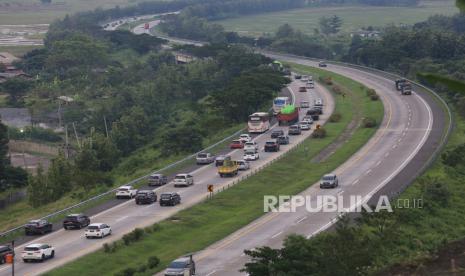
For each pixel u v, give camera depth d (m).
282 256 70.19
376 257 78.25
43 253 93.06
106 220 113.88
